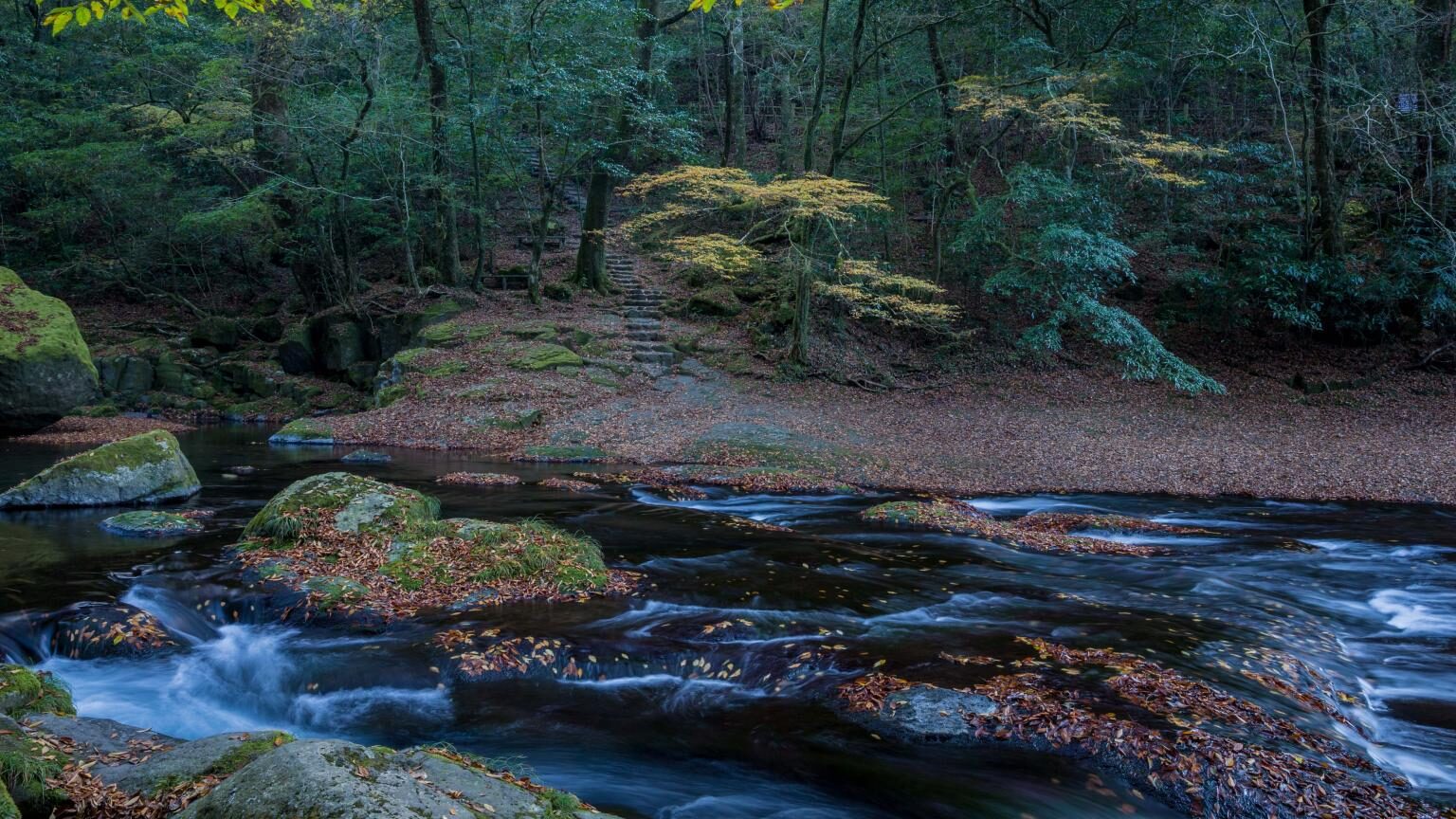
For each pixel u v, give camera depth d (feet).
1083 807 14.97
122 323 84.43
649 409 63.57
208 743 13.08
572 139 81.35
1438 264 68.33
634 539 31.94
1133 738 16.22
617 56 80.53
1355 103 69.46
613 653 20.74
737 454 53.06
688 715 18.48
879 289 76.13
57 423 64.49
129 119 86.79
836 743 17.04
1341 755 16.49
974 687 18.60
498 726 17.94
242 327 83.10
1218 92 90.63
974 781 15.65
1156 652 21.17
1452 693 20.34
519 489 41.96
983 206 71.77
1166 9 67.87
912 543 33.47
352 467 48.06
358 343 78.38
